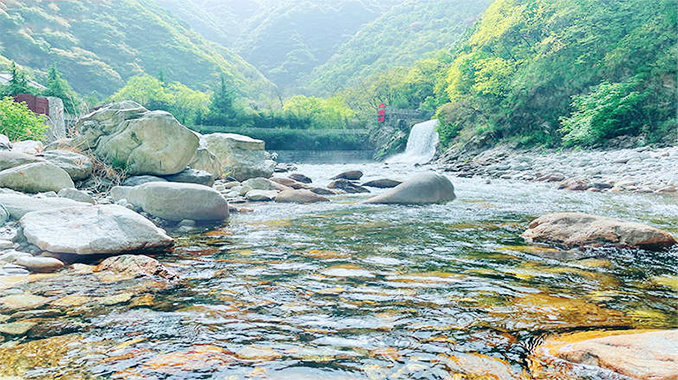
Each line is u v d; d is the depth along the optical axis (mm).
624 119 21188
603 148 21016
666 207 7496
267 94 121312
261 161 13258
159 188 5996
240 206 7934
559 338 2084
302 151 52344
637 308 2549
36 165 6500
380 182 12641
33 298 2717
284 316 2422
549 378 1675
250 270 3477
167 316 2416
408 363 1822
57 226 4070
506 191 11086
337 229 5512
